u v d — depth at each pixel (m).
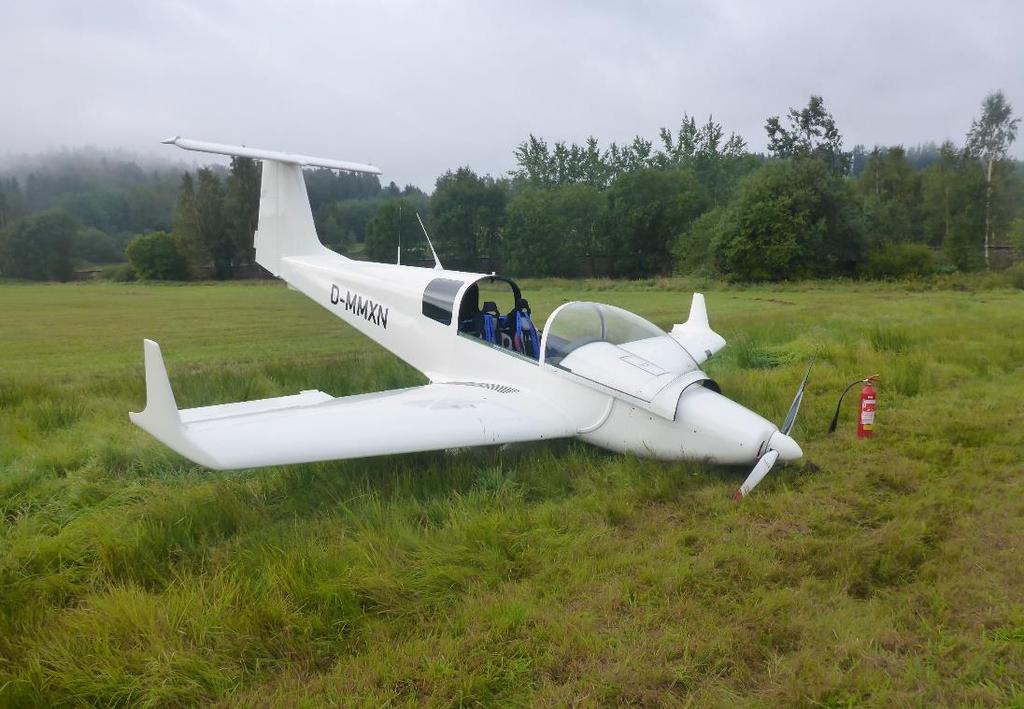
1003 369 8.74
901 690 2.58
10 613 3.17
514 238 53.88
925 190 47.53
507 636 2.94
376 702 2.54
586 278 53.44
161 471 5.33
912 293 28.05
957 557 3.60
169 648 2.80
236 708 2.53
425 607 3.20
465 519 4.05
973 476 4.80
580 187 57.16
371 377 8.74
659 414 4.83
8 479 5.07
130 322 20.86
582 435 5.33
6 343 15.97
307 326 19.16
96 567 3.60
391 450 4.43
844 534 3.89
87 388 8.55
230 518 4.26
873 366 8.51
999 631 2.94
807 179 37.19
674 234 51.78
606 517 4.16
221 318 21.92
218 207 63.22
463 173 59.94
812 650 2.81
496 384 5.98
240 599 3.14
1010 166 43.53
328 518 4.18
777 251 35.78
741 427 4.66
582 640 2.86
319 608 3.10
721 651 2.81
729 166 68.00
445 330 6.65
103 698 2.62
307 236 9.26
